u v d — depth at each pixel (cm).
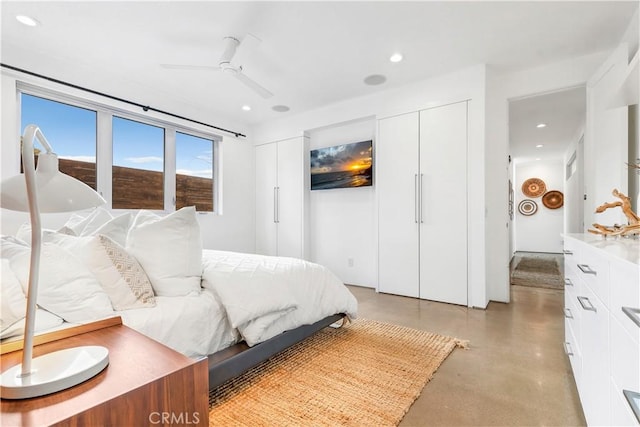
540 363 189
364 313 289
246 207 485
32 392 64
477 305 304
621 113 230
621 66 227
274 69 309
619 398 91
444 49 273
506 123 325
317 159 439
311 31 245
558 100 381
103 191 324
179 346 139
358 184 400
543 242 784
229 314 156
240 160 476
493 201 332
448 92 321
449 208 321
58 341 92
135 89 342
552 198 775
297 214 448
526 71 314
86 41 257
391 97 360
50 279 118
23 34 246
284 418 139
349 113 396
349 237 419
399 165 354
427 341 222
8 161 255
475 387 164
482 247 302
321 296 215
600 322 110
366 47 269
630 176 231
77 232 204
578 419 138
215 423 136
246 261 203
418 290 341
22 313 105
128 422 67
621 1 210
